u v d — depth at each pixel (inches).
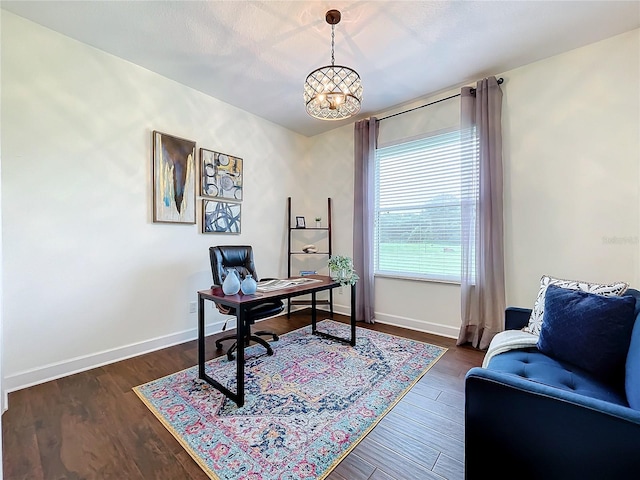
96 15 80.7
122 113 101.9
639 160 86.6
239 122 140.6
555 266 100.3
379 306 146.7
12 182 80.7
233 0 75.3
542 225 102.7
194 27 85.7
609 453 34.2
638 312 52.8
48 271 86.8
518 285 107.3
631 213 87.9
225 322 132.8
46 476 51.6
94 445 59.4
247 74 111.3
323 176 171.2
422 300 132.5
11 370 80.3
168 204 113.7
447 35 89.1
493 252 109.0
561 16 81.3
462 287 115.8
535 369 56.7
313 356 103.3
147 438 61.6
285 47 95.0
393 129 141.7
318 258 171.5
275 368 93.9
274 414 70.0
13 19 80.4
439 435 63.0
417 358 102.0
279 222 161.8
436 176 129.3
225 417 68.8
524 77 105.8
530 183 104.9
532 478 38.8
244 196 143.5
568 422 36.6
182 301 119.4
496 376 42.4
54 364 87.7
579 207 96.0
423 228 133.3
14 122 80.9
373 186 143.9
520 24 84.5
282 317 155.1
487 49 96.1
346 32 87.7
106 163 98.3
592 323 55.9
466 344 115.4
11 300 80.4
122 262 102.3
